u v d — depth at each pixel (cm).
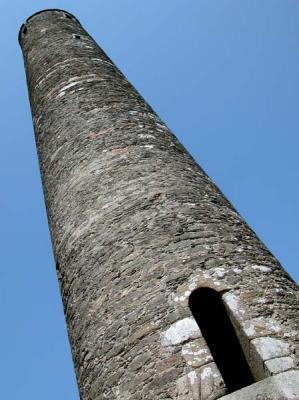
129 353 450
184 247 507
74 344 529
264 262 520
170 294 469
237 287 469
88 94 809
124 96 814
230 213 596
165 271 489
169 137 734
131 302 482
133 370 439
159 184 600
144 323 459
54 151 741
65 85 854
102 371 464
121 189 604
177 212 554
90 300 522
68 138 732
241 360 489
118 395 436
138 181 609
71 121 757
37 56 1008
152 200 575
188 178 629
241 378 492
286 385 381
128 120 736
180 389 404
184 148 734
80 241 581
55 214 662
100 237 562
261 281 486
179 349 426
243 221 600
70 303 559
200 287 467
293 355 413
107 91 818
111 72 909
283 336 429
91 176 642
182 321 443
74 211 621
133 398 424
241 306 450
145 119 755
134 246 527
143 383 425
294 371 394
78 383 509
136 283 494
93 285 528
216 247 512
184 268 486
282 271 526
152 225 542
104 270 528
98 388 461
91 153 678
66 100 812
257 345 417
